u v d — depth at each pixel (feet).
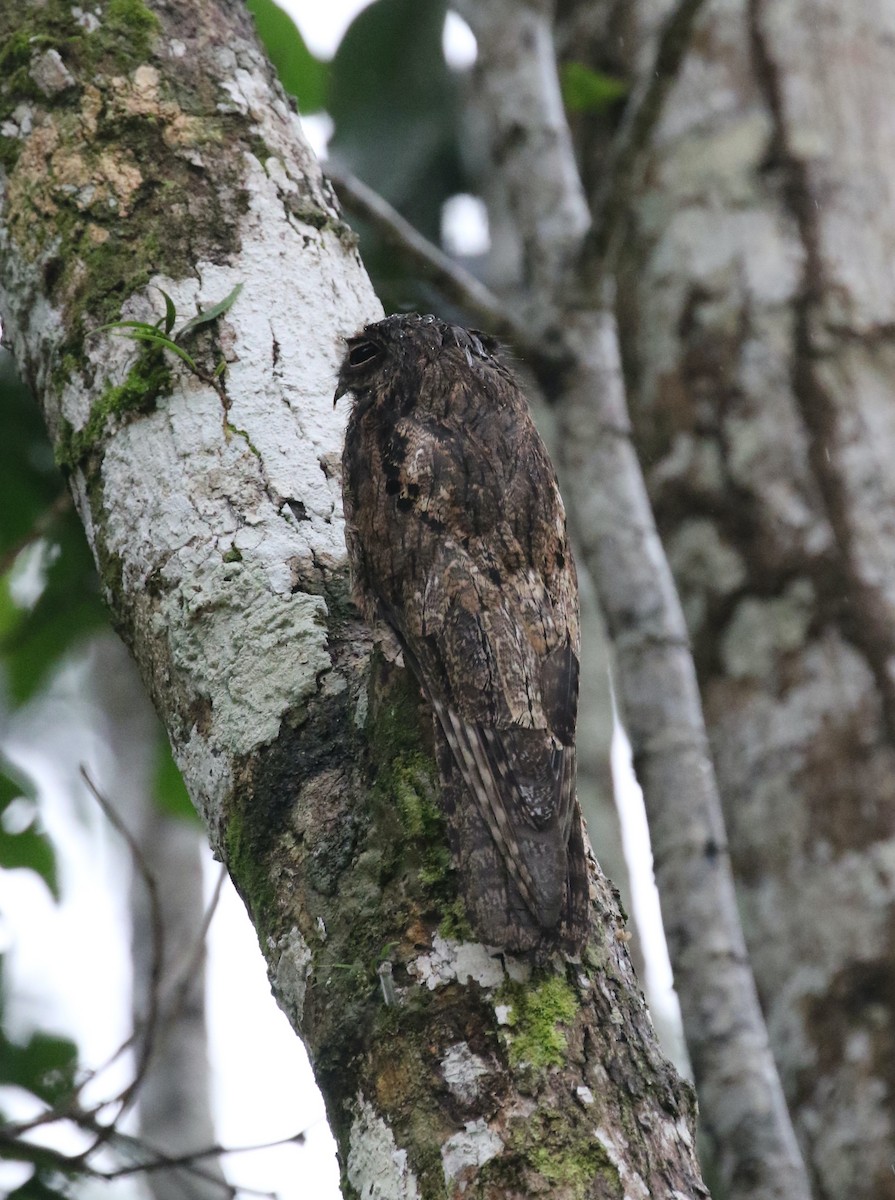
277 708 21.99
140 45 27.58
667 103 35.27
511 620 22.30
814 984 32.63
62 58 27.45
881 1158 31.22
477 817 20.13
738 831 34.01
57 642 43.01
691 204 37.11
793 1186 30.40
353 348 25.75
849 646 33.78
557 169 38.75
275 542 23.29
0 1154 29.96
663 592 34.60
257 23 42.22
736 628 34.88
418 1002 18.70
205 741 22.41
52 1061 35.99
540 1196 17.15
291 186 27.04
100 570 24.67
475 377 25.50
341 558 23.44
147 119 26.89
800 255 36.24
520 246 41.19
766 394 35.65
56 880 38.63
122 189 26.37
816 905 32.86
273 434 24.25
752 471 35.37
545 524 23.76
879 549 34.30
